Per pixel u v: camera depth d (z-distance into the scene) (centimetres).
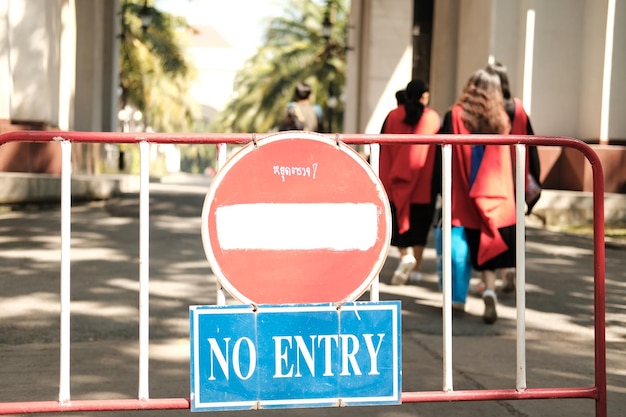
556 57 1424
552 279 736
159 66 3972
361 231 319
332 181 318
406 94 705
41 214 1166
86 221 1085
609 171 1309
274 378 313
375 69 1975
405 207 691
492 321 557
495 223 551
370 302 318
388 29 1964
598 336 343
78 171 1708
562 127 1430
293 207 315
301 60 4691
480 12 1557
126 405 316
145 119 4775
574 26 1423
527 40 1426
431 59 1981
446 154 341
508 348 496
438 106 1866
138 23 3597
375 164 331
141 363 320
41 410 315
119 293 625
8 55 1369
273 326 313
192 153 9062
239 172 312
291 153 316
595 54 1374
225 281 311
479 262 561
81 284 655
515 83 1470
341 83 4566
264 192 314
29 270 709
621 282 726
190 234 980
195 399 309
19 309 566
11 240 883
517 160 346
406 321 564
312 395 315
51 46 1484
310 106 1055
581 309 612
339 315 316
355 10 2180
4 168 1365
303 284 315
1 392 394
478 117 571
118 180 1600
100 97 2038
